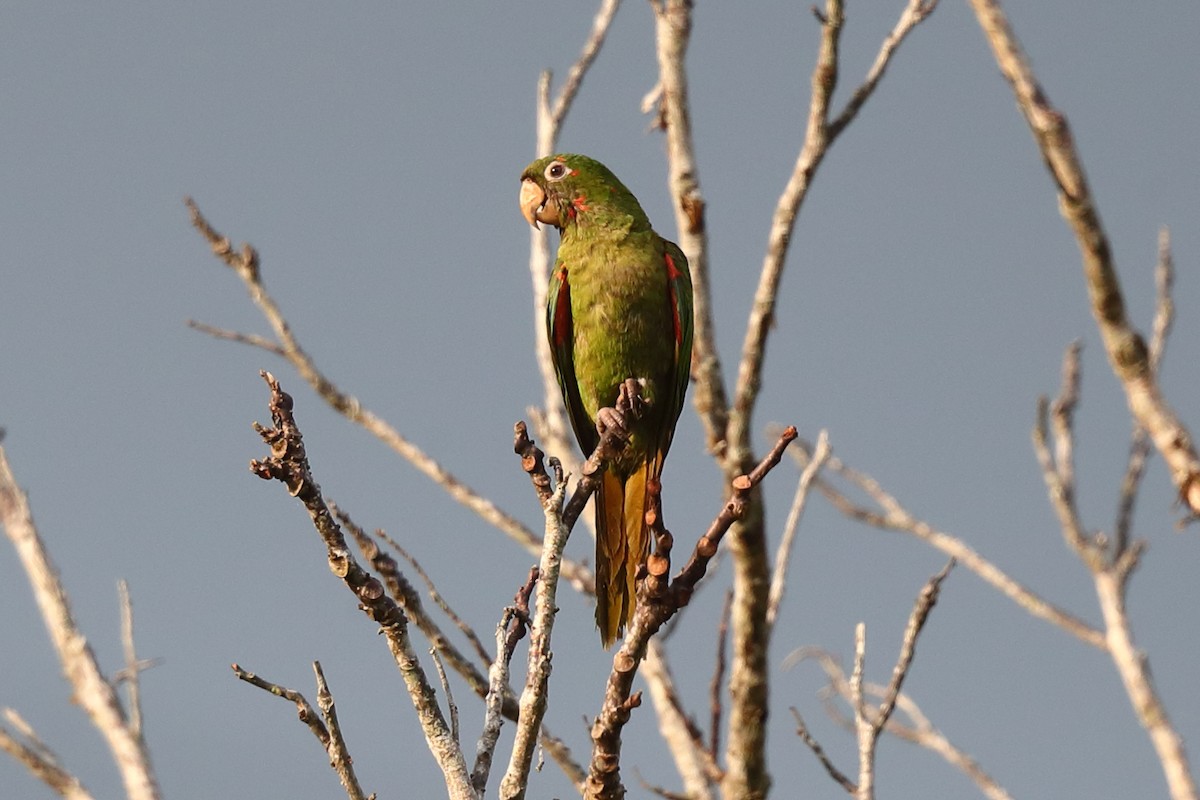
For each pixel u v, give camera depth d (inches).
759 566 427.8
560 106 521.7
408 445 477.4
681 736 428.1
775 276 427.2
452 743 277.7
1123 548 478.9
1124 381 408.8
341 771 264.1
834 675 489.4
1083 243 403.9
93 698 386.9
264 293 473.7
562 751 391.5
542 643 284.8
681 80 459.5
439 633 369.4
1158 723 446.3
